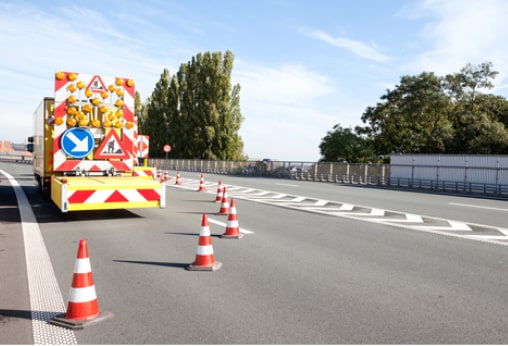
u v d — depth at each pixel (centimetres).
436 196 1967
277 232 895
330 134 6016
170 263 629
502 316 427
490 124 3947
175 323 404
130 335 377
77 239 806
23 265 619
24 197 1509
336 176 3238
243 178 3319
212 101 5703
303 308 445
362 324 403
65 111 1039
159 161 6562
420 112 4369
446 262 648
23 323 406
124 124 1105
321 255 686
